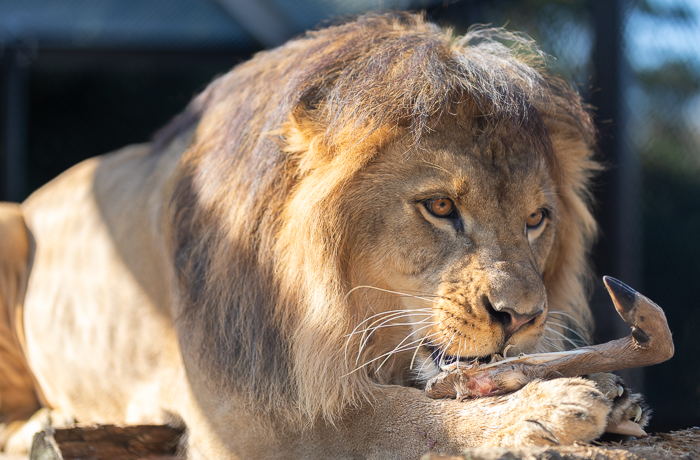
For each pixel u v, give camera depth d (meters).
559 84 5.44
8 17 12.48
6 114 12.80
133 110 15.88
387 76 4.69
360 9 11.02
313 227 4.56
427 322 4.46
